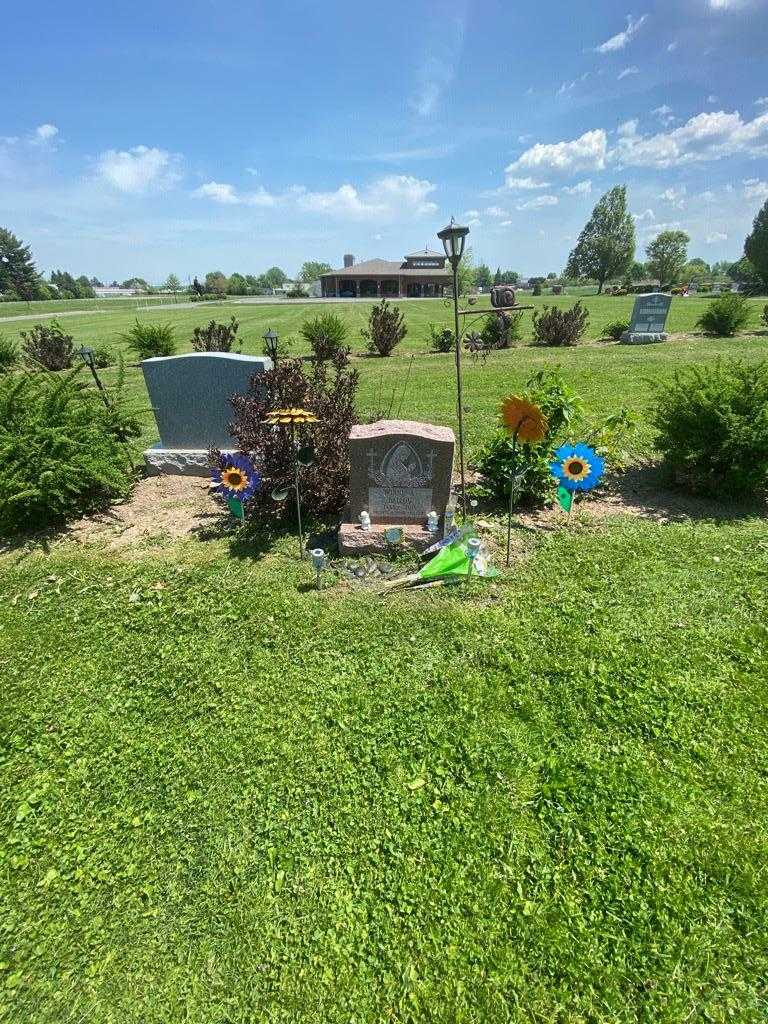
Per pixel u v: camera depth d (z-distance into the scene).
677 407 5.82
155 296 86.88
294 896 2.34
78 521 5.86
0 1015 2.03
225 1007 2.02
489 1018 1.96
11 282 87.38
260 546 5.15
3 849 2.59
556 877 2.35
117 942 2.22
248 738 3.09
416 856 2.46
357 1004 2.01
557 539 5.07
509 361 14.50
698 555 4.72
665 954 2.09
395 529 4.73
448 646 3.72
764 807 2.59
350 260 103.62
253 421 5.31
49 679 3.63
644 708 3.14
